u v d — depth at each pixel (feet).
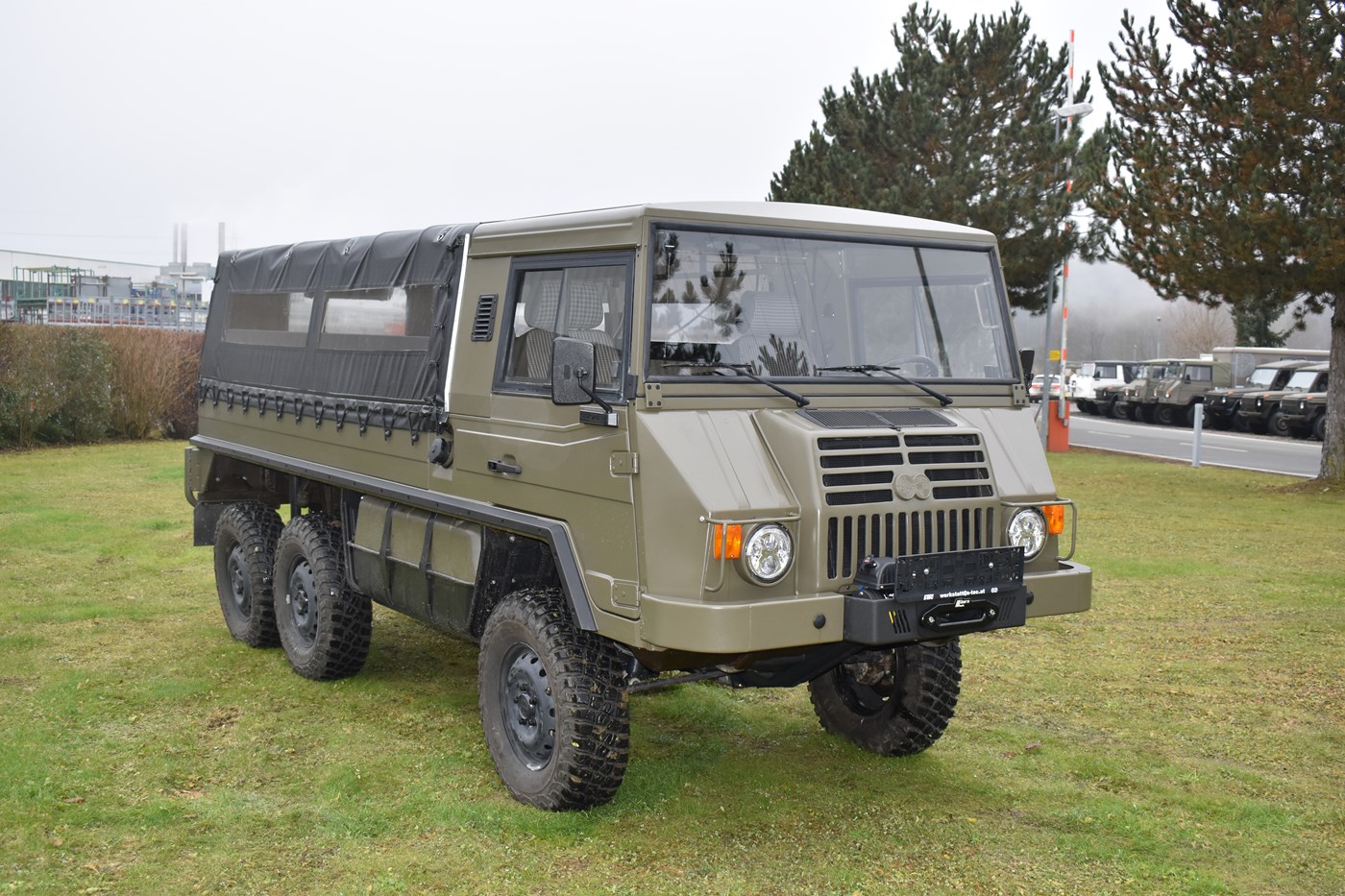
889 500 15.15
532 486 16.71
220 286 28.84
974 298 18.11
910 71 70.69
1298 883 14.71
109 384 69.41
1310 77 49.60
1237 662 25.08
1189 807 17.10
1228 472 65.31
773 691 22.59
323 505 24.56
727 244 15.74
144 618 27.68
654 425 14.62
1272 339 157.28
